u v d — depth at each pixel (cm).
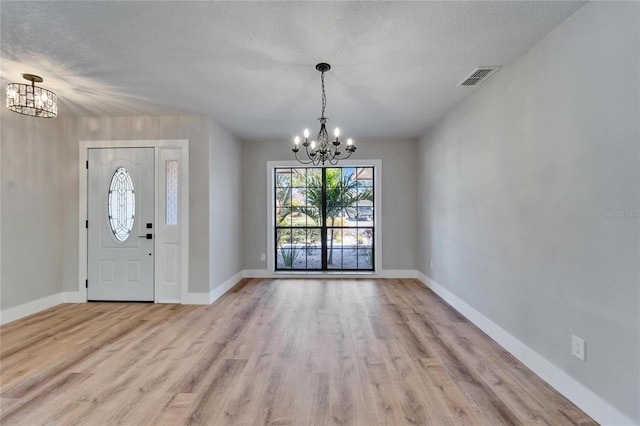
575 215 195
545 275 222
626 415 163
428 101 354
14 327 322
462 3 186
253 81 297
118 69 271
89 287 411
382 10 193
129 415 184
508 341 267
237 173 523
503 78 275
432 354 261
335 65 265
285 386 214
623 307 165
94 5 187
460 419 181
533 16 198
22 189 357
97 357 255
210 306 391
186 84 304
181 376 226
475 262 327
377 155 547
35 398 200
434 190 454
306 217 571
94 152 410
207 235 403
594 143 181
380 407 192
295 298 425
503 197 276
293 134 502
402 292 454
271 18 200
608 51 171
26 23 204
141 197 409
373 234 565
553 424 177
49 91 295
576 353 194
